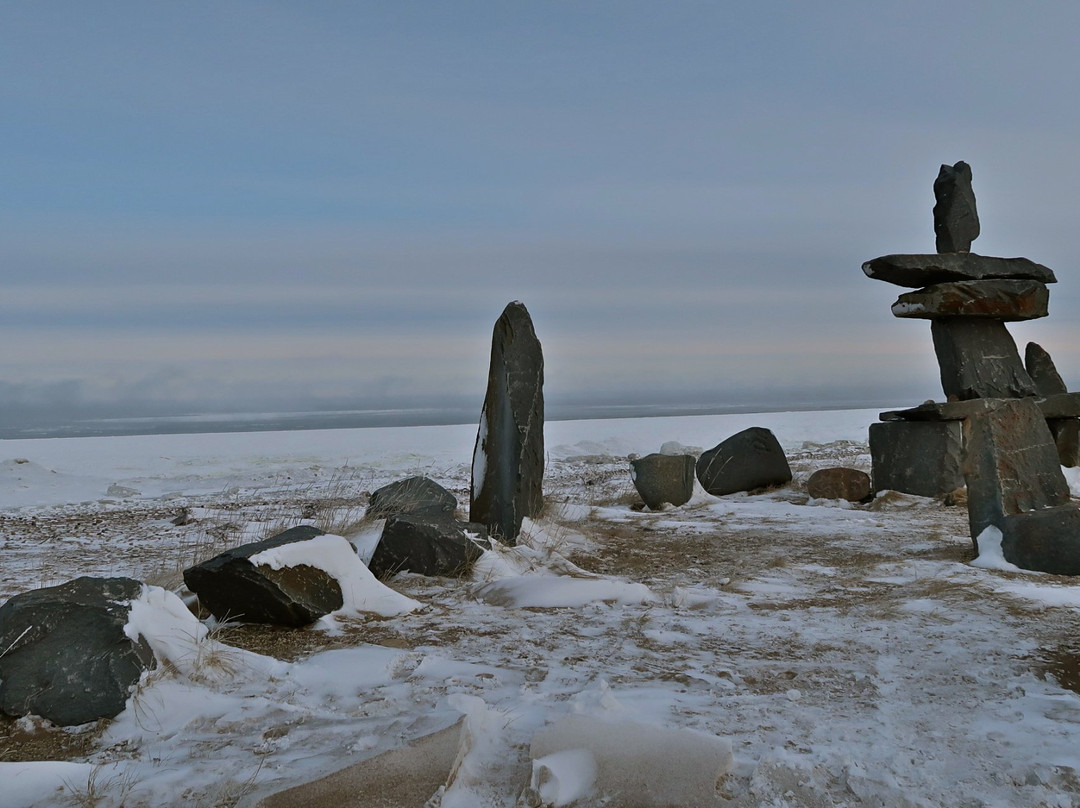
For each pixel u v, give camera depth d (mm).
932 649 5078
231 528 10625
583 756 3297
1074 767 3355
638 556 8812
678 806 3053
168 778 3324
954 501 11867
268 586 5523
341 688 4430
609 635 5453
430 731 3623
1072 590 6520
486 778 3314
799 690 4379
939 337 12734
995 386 12336
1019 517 7555
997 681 4516
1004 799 3121
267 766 3395
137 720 4039
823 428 37781
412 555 7316
